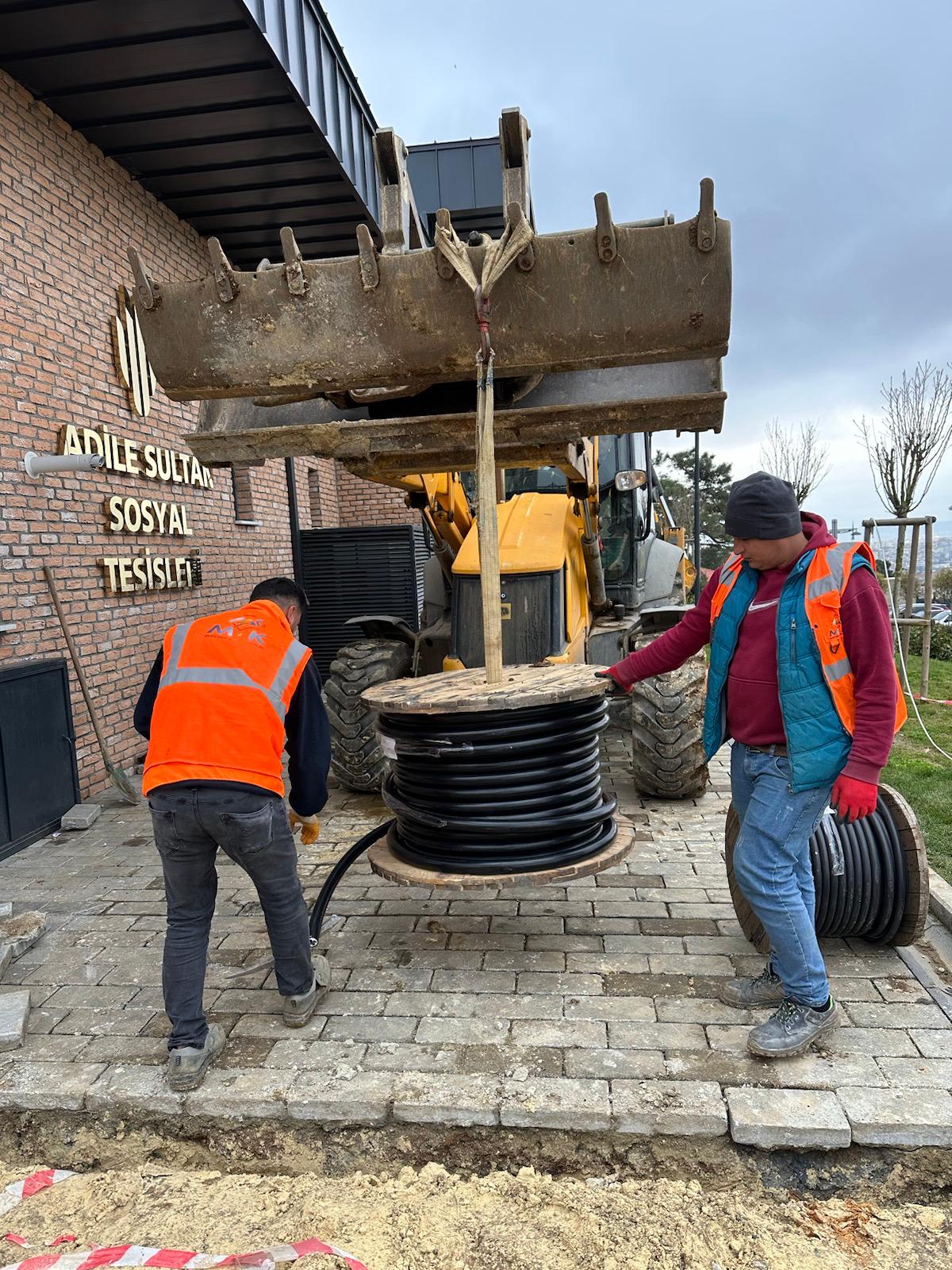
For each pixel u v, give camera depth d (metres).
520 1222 2.30
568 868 3.13
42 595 5.61
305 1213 2.37
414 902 4.06
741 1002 3.02
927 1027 2.88
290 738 3.00
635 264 2.59
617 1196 2.39
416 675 5.74
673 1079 2.63
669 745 4.99
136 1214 2.40
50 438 5.82
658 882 4.14
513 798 3.16
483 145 10.32
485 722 3.09
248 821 2.71
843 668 2.57
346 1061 2.80
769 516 2.57
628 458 6.64
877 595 2.53
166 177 7.14
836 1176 2.41
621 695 3.43
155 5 5.10
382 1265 2.17
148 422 7.14
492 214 10.34
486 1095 2.58
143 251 7.25
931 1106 2.46
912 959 3.33
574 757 3.24
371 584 10.66
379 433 3.12
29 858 4.97
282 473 10.36
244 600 9.03
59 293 6.00
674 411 3.01
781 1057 2.71
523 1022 2.99
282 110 6.25
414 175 10.43
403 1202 2.39
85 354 6.30
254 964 3.52
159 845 2.77
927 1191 2.39
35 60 5.52
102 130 6.38
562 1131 2.53
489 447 2.85
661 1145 2.49
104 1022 3.14
